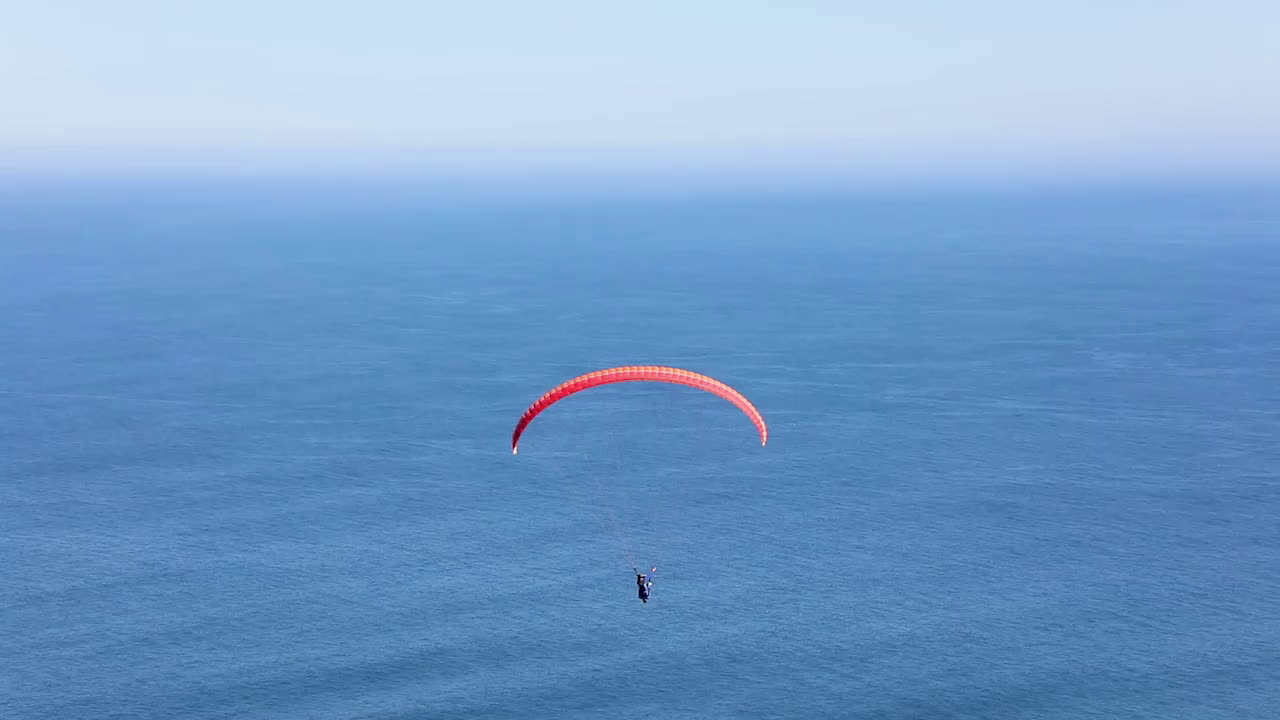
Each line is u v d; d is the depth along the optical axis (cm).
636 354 16538
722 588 7788
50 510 9325
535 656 6775
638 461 10950
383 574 8006
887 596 7625
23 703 6228
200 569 8069
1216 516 9156
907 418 12462
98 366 15262
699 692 6381
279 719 6075
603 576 7988
